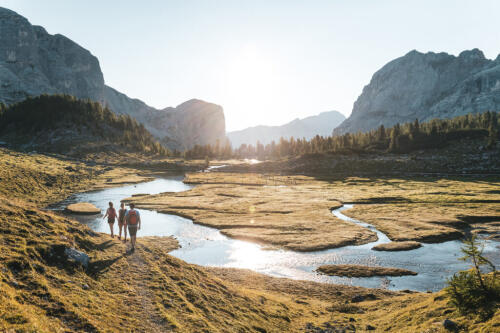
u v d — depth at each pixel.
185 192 111.06
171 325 12.56
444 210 72.81
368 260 42.19
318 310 23.03
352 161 192.75
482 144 185.50
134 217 20.52
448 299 17.05
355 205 85.62
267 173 194.50
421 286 33.06
